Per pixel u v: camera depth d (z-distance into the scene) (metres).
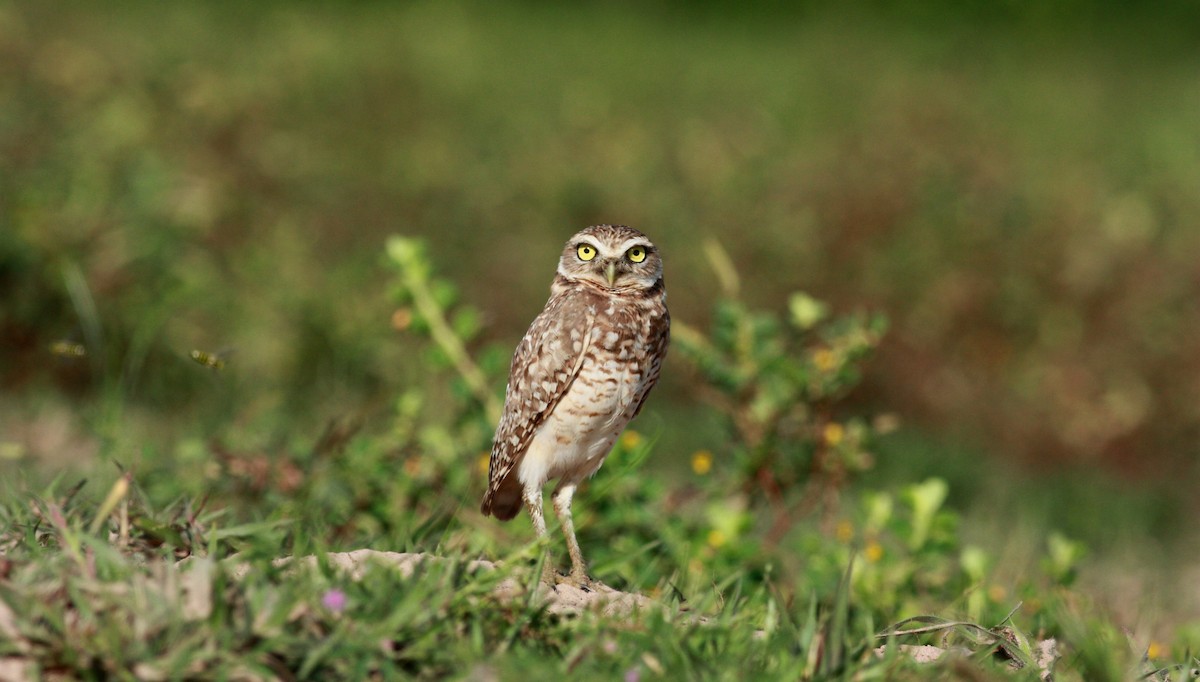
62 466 8.67
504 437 7.00
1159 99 26.53
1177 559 11.91
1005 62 28.16
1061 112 24.14
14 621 4.27
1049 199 18.03
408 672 4.55
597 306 6.97
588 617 5.02
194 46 21.77
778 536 8.99
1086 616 6.92
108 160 14.45
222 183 15.55
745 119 21.92
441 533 7.06
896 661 4.90
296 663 4.38
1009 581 8.70
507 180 18.50
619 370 6.94
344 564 5.29
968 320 15.70
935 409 15.04
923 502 7.93
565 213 17.61
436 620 4.70
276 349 12.52
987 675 4.88
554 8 31.98
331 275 14.23
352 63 22.59
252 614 4.36
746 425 9.16
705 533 7.66
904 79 24.50
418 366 12.05
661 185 18.44
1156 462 14.63
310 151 17.81
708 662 4.75
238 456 7.93
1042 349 15.45
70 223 12.50
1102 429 14.70
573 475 7.05
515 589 5.18
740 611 5.70
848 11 32.50
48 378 11.80
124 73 18.48
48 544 5.42
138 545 5.51
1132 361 15.20
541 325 7.02
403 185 17.67
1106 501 13.27
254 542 5.83
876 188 17.30
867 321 9.88
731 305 9.34
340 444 8.25
